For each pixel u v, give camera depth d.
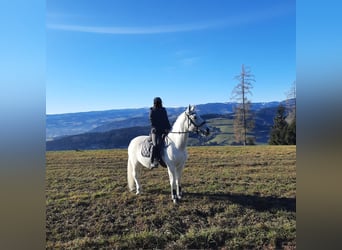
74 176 6.57
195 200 5.41
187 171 6.84
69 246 4.60
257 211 5.14
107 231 4.79
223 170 6.84
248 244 4.52
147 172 6.91
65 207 5.36
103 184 6.21
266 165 7.09
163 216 5.00
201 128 4.89
